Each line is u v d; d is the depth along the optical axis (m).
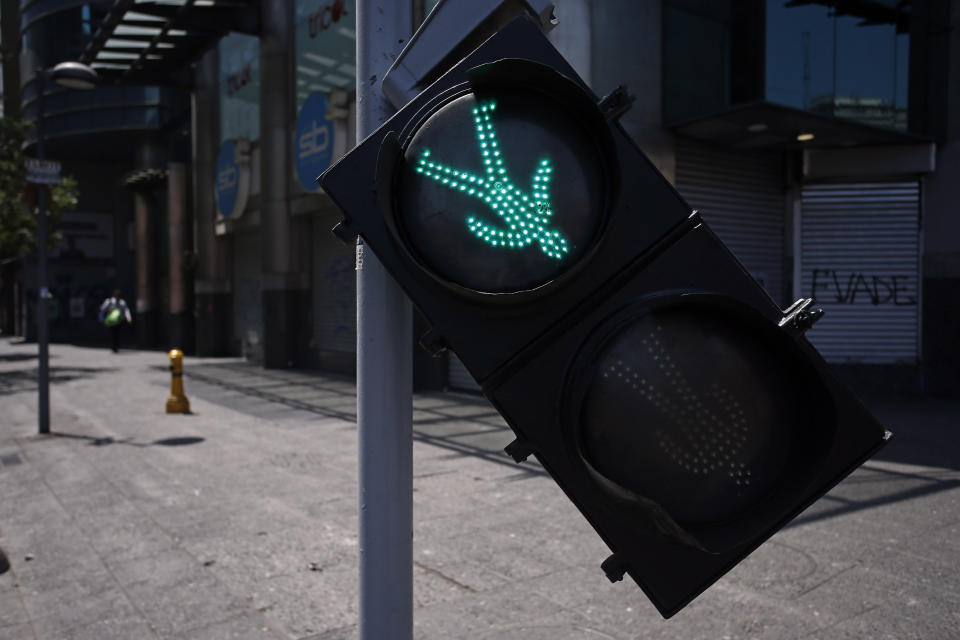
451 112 1.34
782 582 3.80
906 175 11.30
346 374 14.28
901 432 8.14
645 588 1.26
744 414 1.28
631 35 9.69
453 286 1.26
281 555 4.34
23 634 3.32
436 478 6.20
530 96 1.35
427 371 11.68
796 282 11.62
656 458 1.24
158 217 25.78
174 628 3.36
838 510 5.07
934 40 10.95
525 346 1.31
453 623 3.38
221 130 19.23
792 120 9.62
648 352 1.26
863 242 11.49
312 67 14.38
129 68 16.94
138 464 6.92
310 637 3.25
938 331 11.12
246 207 17.50
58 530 4.89
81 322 32.66
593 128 1.35
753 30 9.76
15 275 35.41
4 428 9.02
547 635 3.23
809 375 1.28
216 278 19.91
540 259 1.31
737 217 11.13
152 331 25.89
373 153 1.38
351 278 14.11
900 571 3.93
